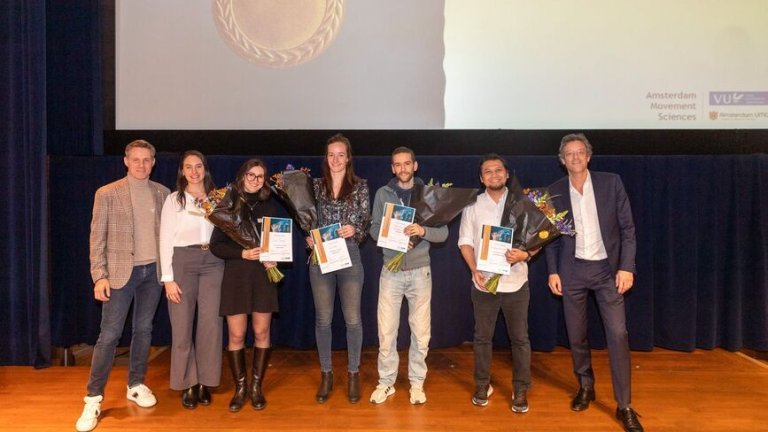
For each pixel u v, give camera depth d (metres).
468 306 3.62
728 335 3.58
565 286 2.66
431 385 3.07
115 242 2.63
